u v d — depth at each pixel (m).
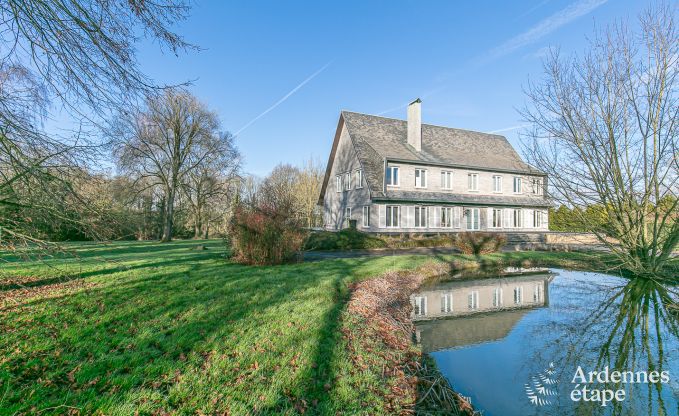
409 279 12.05
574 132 11.62
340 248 20.16
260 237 12.77
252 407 3.54
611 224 12.24
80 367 4.17
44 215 6.43
